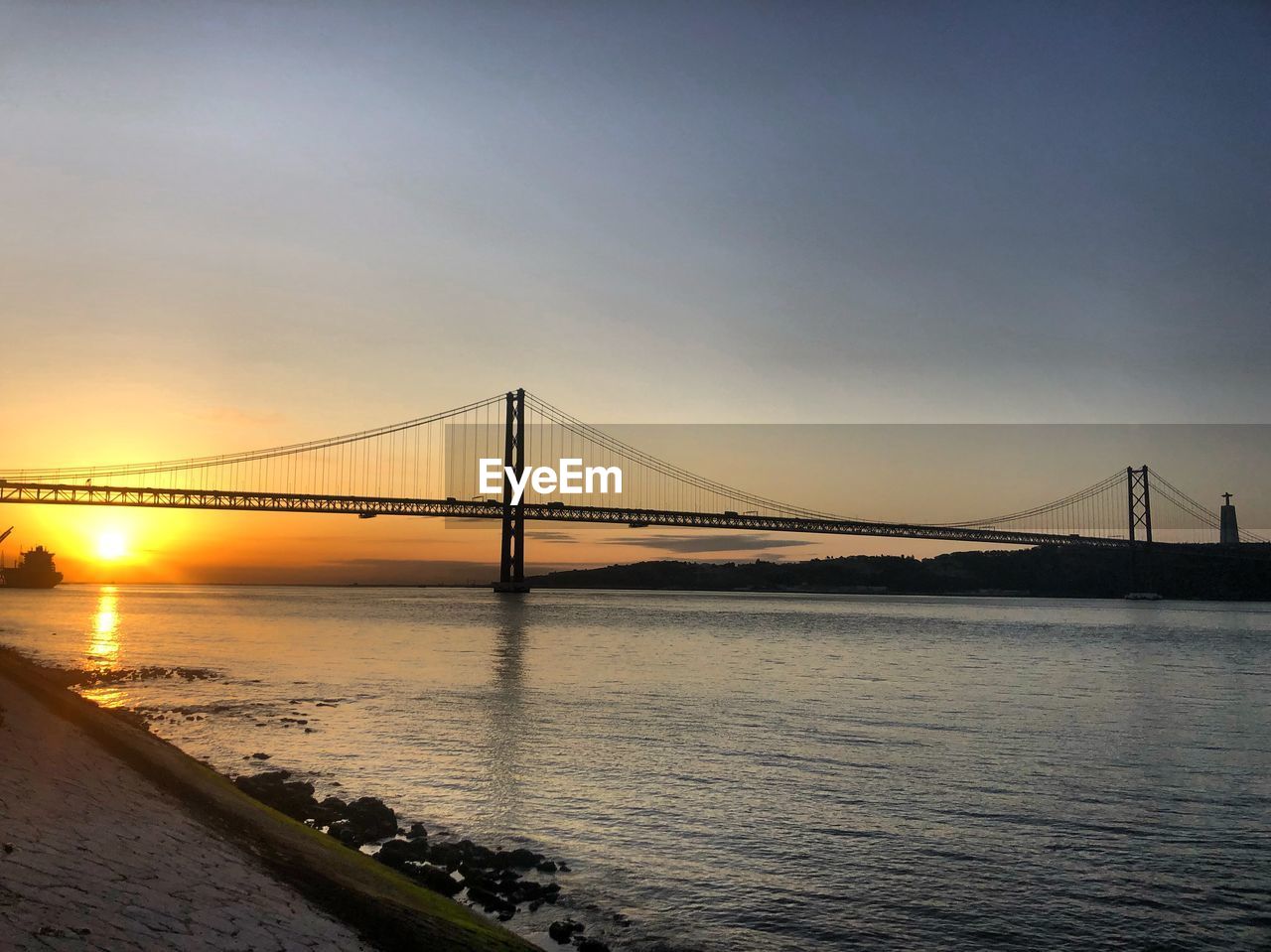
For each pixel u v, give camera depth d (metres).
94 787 11.67
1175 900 13.95
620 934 12.38
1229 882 14.73
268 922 8.38
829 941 12.41
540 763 22.53
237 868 9.87
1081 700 36.94
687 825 17.36
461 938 9.57
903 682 42.62
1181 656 60.09
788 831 17.08
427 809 18.23
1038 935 12.71
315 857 11.49
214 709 31.20
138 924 7.51
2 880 7.61
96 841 9.39
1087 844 16.56
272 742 25.22
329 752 23.72
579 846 16.06
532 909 13.08
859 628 90.19
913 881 14.65
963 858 15.75
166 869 9.11
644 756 23.55
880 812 18.42
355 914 9.35
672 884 14.27
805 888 14.23
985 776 21.81
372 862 12.83
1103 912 13.48
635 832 16.92
